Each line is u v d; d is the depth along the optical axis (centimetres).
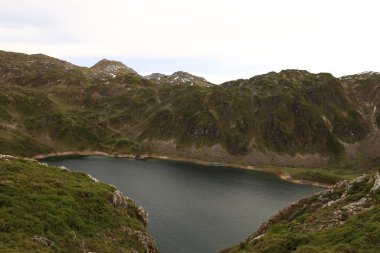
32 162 7381
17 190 5344
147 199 13462
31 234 4397
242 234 10012
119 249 5250
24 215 4722
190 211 12138
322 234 4962
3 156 7131
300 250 4294
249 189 17188
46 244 4306
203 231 10094
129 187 15512
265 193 16475
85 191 6328
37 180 6078
